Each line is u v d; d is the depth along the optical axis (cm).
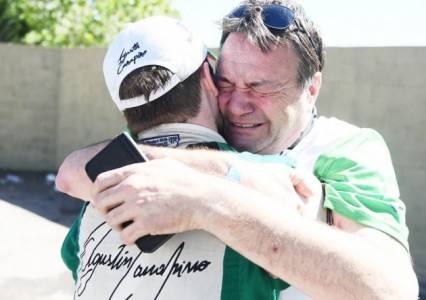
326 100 609
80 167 152
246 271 121
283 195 127
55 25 1274
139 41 137
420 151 536
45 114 993
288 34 150
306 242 114
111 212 122
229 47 153
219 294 119
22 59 991
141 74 134
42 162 1004
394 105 557
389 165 156
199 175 123
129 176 123
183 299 120
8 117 1006
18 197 804
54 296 450
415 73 543
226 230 116
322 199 140
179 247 123
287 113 154
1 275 488
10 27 1248
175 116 138
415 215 533
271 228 115
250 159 138
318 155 156
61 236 612
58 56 976
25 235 607
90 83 939
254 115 153
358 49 584
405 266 123
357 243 119
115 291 126
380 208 137
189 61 137
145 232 118
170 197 119
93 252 135
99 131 935
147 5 1366
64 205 741
